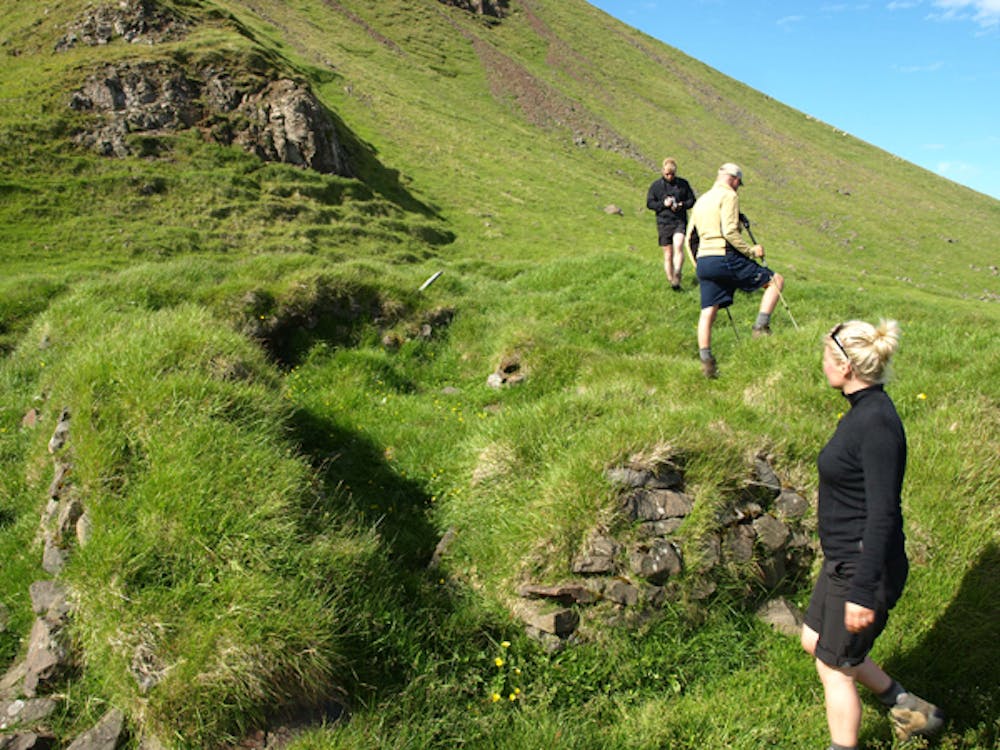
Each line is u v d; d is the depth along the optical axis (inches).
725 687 164.7
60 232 1115.3
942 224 2490.2
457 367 402.9
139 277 426.9
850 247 2082.9
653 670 167.8
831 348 136.6
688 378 322.3
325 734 139.3
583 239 1626.5
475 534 207.2
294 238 1264.8
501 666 163.8
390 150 1918.1
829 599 133.3
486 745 143.6
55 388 276.2
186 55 1533.0
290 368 382.9
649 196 523.5
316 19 2920.8
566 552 181.5
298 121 1517.0
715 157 2908.5
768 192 2610.7
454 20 3440.0
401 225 1454.2
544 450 227.6
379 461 266.5
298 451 249.0
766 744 146.9
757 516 197.0
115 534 170.7
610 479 191.8
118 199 1240.2
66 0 1667.1
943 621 170.9
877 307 575.2
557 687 160.7
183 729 139.3
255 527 170.7
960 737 145.5
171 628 152.0
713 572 183.8
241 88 1525.6
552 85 3129.9
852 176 3006.9
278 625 150.1
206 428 202.7
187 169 1362.0
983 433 218.2
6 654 175.0
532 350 366.9
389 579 177.5
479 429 265.1
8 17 1668.3
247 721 141.5
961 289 1786.4
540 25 3887.8
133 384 222.4
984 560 181.6
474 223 1626.5
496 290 577.6
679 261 517.7
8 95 1365.7
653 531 185.3
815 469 214.7
